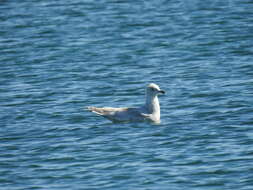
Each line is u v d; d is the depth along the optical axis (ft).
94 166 58.70
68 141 66.08
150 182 54.44
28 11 138.92
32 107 79.41
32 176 57.06
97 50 108.37
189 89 84.79
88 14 134.72
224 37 112.68
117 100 81.56
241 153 60.39
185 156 60.29
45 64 100.99
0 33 121.80
